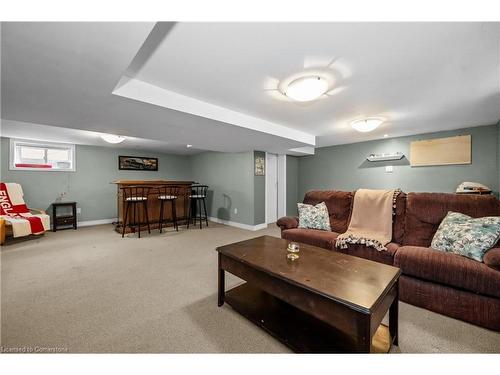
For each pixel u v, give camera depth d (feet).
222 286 6.20
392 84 6.79
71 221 15.81
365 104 8.50
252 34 4.42
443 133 12.97
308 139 13.66
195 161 22.45
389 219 8.26
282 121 10.74
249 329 5.18
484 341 4.75
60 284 7.37
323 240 8.64
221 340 4.81
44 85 5.57
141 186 15.06
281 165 19.29
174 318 5.60
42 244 12.05
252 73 6.04
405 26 4.22
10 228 12.60
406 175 14.43
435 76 6.29
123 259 9.78
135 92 6.40
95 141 16.07
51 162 16.29
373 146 15.83
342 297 3.76
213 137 11.75
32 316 5.61
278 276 4.62
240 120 9.48
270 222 18.51
